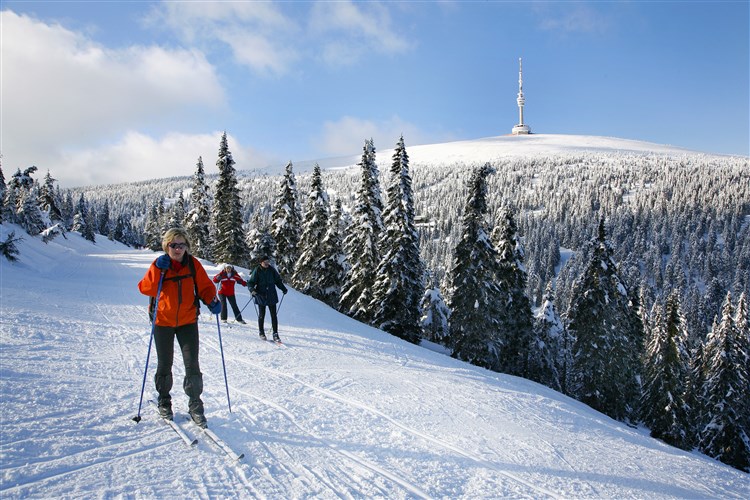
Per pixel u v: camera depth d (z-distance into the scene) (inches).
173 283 170.9
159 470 141.5
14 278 628.1
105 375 233.0
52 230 1855.3
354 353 392.2
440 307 1348.4
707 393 1145.4
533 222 7121.1
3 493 116.8
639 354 1282.0
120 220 4303.6
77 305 467.8
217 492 133.5
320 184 1305.4
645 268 5152.6
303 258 1289.4
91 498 121.0
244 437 174.6
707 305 3649.1
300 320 545.6
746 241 5187.0
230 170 1585.9
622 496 181.8
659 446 303.0
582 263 4537.4
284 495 137.0
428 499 147.8
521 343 1172.5
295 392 245.8
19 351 253.8
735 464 1075.3
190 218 1679.4
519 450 212.1
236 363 297.9
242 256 1610.5
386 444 190.2
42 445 145.8
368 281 1156.5
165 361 174.9
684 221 6117.1
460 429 227.8
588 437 270.1
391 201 1096.8
